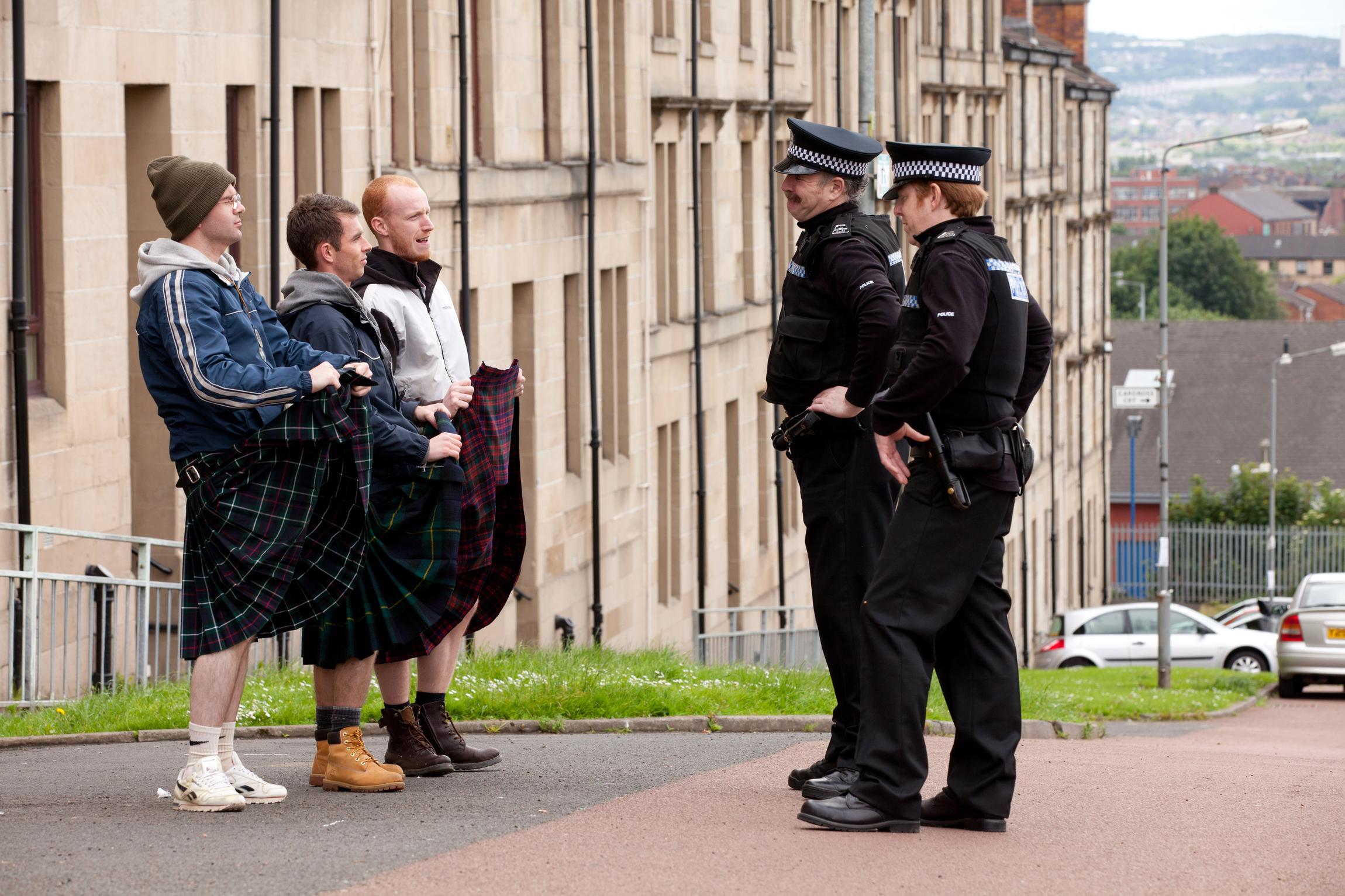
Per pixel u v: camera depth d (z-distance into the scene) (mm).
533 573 34469
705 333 45344
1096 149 100750
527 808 10438
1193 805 11758
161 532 23688
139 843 9305
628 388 39719
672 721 17359
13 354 20234
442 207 30562
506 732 16719
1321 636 41562
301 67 26062
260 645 22125
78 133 21281
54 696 19766
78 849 9141
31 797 11062
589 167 36375
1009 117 79688
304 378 9633
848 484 10727
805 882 8602
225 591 9898
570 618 36125
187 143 23391
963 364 9359
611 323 39000
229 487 9812
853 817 9758
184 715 16922
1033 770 14102
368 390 9953
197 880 8461
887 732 9766
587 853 9148
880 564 9789
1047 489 84375
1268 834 10617
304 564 10141
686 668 22062
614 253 38688
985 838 9844
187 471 9844
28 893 8211
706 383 45750
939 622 9703
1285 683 42562
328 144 27391
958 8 71125
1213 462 121938
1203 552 100875
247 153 25047
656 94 41312
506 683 18078
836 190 10656
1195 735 25953
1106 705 31719
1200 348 131875
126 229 22297
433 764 11875
